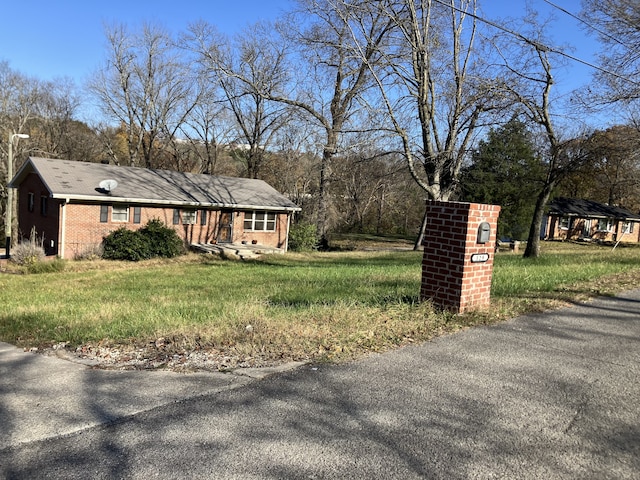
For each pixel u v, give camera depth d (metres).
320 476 2.58
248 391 3.73
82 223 21.84
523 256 21.06
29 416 3.32
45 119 40.38
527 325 5.86
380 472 2.63
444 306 6.38
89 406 3.48
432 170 18.45
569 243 38.28
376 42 18.44
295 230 29.48
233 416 3.29
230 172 47.09
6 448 2.87
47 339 6.21
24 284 14.41
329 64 19.47
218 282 13.55
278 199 29.30
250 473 2.60
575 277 9.86
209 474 2.59
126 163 45.75
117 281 14.77
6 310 8.93
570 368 4.35
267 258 23.61
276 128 34.94
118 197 22.28
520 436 3.07
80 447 2.88
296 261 22.06
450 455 2.82
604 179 42.62
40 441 2.96
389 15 16.33
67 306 9.18
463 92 17.67
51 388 3.90
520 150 27.61
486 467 2.70
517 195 27.92
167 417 3.28
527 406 3.51
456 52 17.62
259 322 5.79
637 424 3.27
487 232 6.32
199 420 3.23
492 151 27.86
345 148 17.55
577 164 19.30
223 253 23.67
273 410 3.39
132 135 42.56
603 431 3.16
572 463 2.76
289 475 2.58
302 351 4.73
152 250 22.31
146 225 23.22
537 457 2.81
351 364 4.36
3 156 34.25
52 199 22.25
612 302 7.37
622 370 4.32
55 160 24.38
